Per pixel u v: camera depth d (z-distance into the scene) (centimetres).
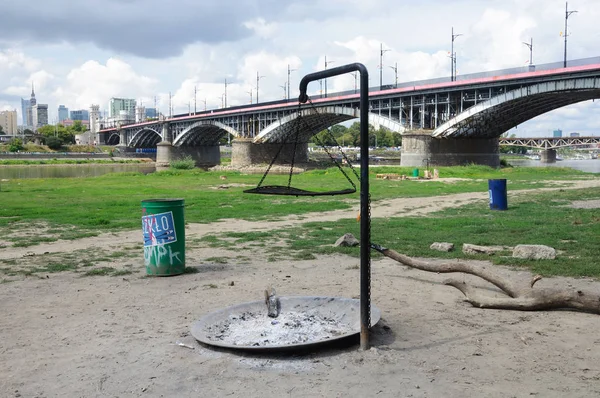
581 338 577
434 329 614
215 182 4912
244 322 638
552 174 5541
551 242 1206
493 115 6950
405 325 630
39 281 917
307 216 2098
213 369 498
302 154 10731
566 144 13825
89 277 950
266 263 1070
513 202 2420
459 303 740
